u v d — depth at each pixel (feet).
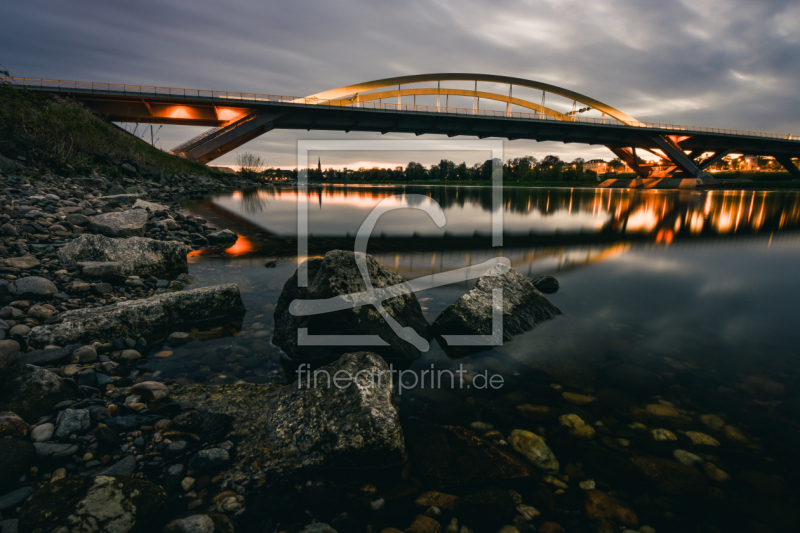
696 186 206.80
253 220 45.42
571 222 52.13
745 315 15.07
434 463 7.18
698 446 7.57
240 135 153.28
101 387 9.20
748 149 248.11
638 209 75.00
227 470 6.93
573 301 16.84
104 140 69.77
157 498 5.98
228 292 14.55
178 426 7.91
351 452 7.00
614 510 6.14
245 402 9.04
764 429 8.05
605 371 10.59
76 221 25.11
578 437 7.90
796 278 21.04
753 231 42.55
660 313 15.34
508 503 6.30
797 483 6.63
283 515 6.00
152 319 12.53
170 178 87.81
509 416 8.61
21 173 37.76
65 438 7.17
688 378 10.16
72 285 14.71
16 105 44.50
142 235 26.00
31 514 5.41
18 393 7.88
